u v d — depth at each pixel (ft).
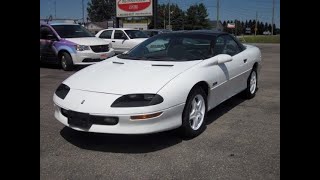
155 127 13.33
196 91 15.06
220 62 16.76
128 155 13.38
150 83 13.91
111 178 11.57
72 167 12.40
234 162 12.67
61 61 38.70
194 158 13.03
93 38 40.63
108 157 13.23
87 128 13.39
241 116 18.54
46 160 12.94
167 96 13.57
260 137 15.21
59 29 40.16
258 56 22.71
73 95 14.15
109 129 13.16
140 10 78.79
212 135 15.51
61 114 14.46
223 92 17.72
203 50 17.46
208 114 18.94
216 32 19.31
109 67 16.25
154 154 13.44
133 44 49.98
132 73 14.97
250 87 22.12
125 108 13.05
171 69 15.16
